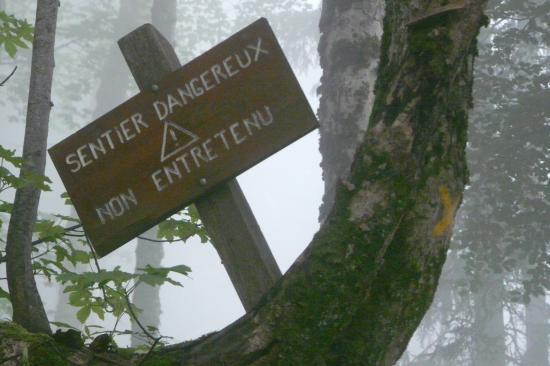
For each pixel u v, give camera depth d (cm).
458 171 166
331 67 481
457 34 165
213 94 200
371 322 157
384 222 157
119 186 199
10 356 171
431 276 161
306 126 195
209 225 198
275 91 198
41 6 243
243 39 201
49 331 197
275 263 199
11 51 383
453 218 164
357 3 481
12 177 227
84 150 201
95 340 181
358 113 466
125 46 206
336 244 157
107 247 197
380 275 158
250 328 158
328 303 154
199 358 162
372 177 160
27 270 206
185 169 197
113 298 270
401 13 172
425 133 162
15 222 213
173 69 205
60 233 278
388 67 172
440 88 164
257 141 196
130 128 201
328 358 156
